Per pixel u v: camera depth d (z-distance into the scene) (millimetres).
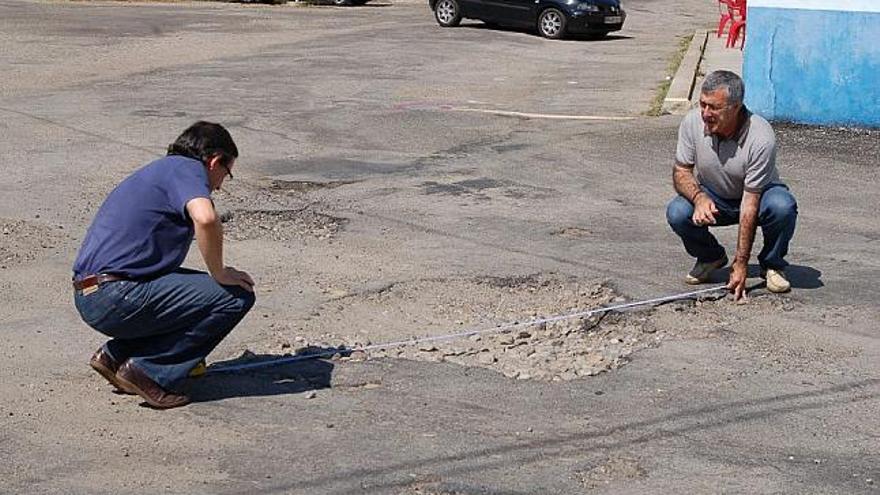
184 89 17703
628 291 8156
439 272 8625
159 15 30719
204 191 5902
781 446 5770
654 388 6508
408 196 11016
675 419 6082
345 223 10031
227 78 18984
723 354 7027
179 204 5875
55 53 22312
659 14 34781
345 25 29062
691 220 8000
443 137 14000
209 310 6043
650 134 14055
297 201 10789
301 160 12664
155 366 6102
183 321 6043
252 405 6242
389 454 5645
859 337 7324
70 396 6324
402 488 5289
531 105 16672
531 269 8688
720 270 8625
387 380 6617
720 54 22797
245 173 11953
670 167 12312
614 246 9328
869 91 14016
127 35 25750
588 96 17625
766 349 7109
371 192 11172
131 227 5938
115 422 5996
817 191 11219
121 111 15586
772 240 8023
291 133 14195
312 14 32562
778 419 6090
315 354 6984
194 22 29016
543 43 25797
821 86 14234
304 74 19594
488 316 7723
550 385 6559
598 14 26609
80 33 25828
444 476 5410
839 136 13750
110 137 13805
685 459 5613
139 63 21062
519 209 10539
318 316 7691
